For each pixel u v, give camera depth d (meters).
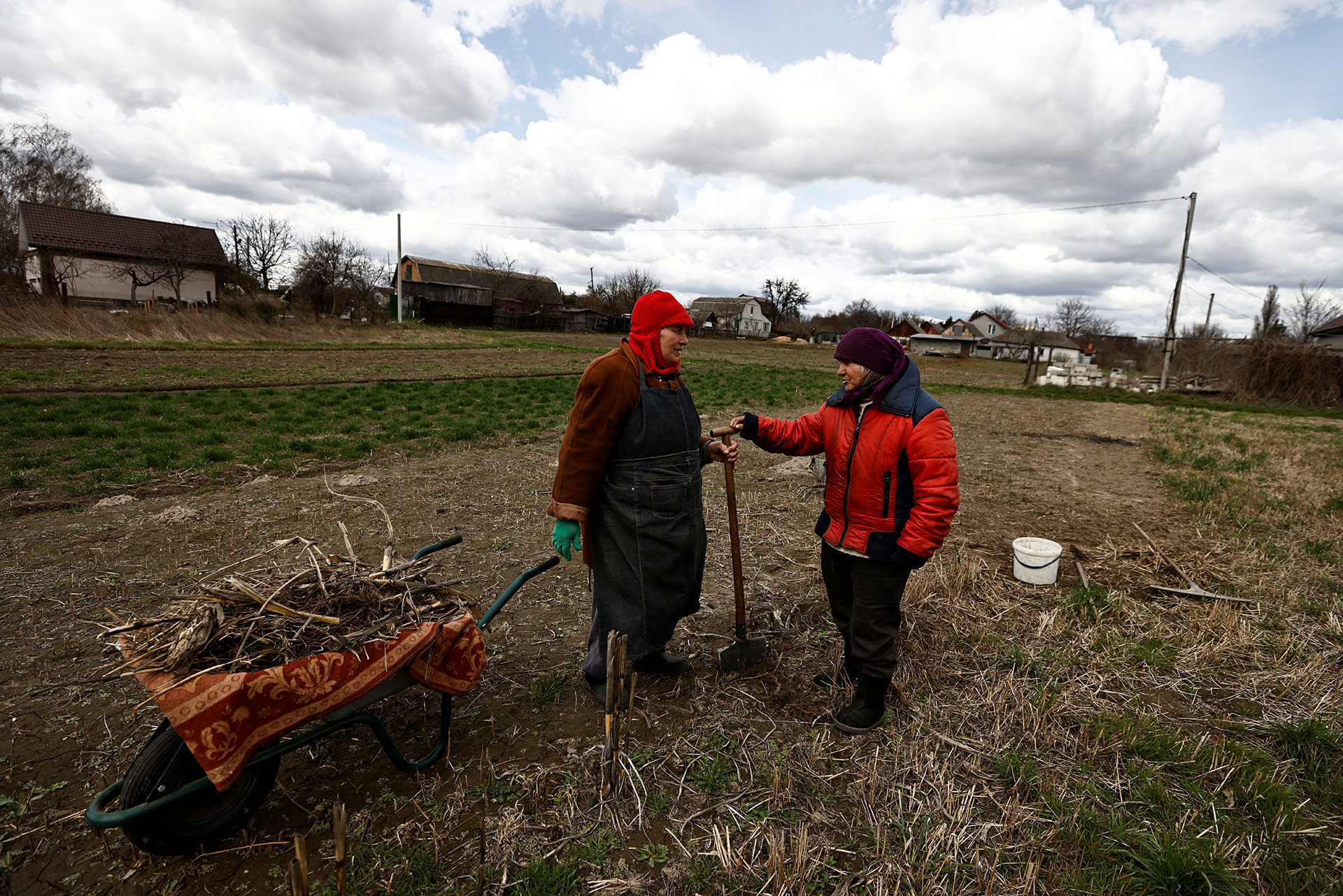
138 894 2.01
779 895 2.01
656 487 2.68
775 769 2.50
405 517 5.86
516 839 2.23
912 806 2.44
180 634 2.00
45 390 11.46
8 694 3.03
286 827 2.28
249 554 4.85
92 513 5.70
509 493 6.71
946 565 4.80
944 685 3.24
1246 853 2.21
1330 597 4.48
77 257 33.38
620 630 2.78
